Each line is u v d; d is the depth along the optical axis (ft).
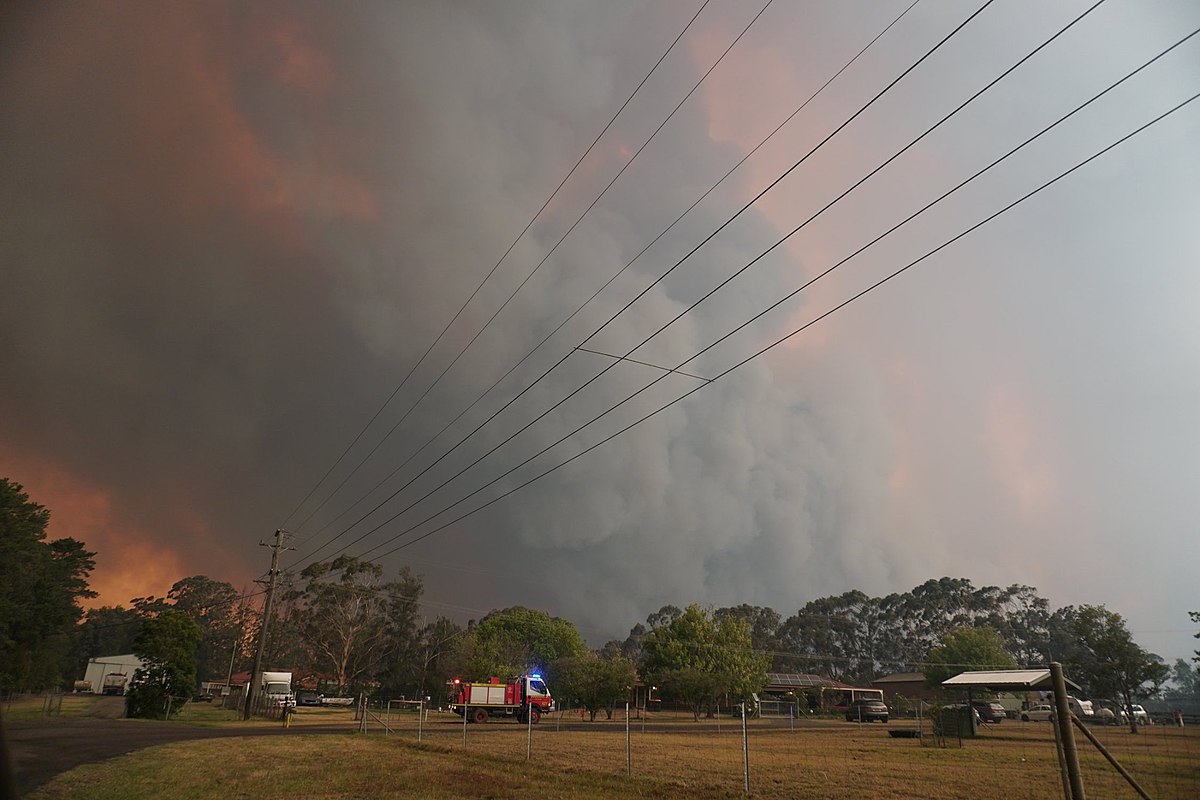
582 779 61.82
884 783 60.13
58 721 131.34
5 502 224.33
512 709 163.43
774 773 67.21
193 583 460.55
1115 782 58.85
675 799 51.72
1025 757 82.28
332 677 330.95
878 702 202.80
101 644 426.92
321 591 331.36
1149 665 184.03
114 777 59.06
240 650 436.76
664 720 206.08
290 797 50.96
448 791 54.44
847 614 538.47
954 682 133.18
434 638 330.95
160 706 154.51
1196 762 70.74
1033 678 124.77
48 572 245.65
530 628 347.15
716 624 254.47
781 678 309.83
